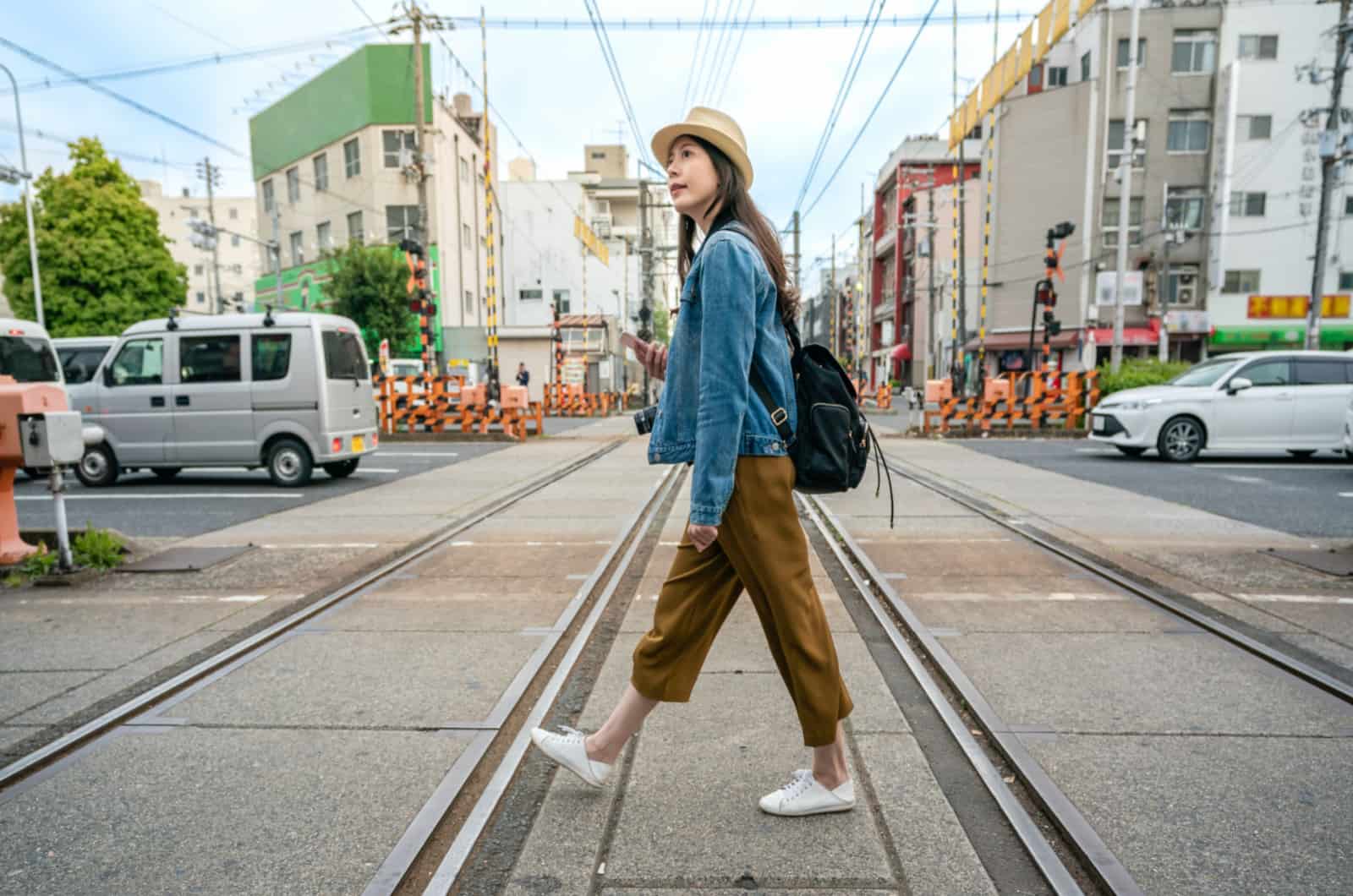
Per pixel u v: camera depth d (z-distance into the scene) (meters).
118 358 9.41
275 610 4.06
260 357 9.12
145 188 67.88
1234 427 10.65
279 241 34.56
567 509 7.15
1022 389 16.11
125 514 7.25
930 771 2.33
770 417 1.87
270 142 37.09
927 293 42.88
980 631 3.56
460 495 8.20
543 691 2.98
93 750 2.50
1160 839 1.95
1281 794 2.17
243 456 9.17
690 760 2.39
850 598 4.18
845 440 1.90
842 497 7.59
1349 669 3.08
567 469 10.47
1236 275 30.75
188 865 1.90
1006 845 1.96
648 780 2.27
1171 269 31.11
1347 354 10.68
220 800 2.20
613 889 1.79
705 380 1.77
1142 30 30.16
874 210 53.94
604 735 2.11
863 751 2.45
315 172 34.59
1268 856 1.88
